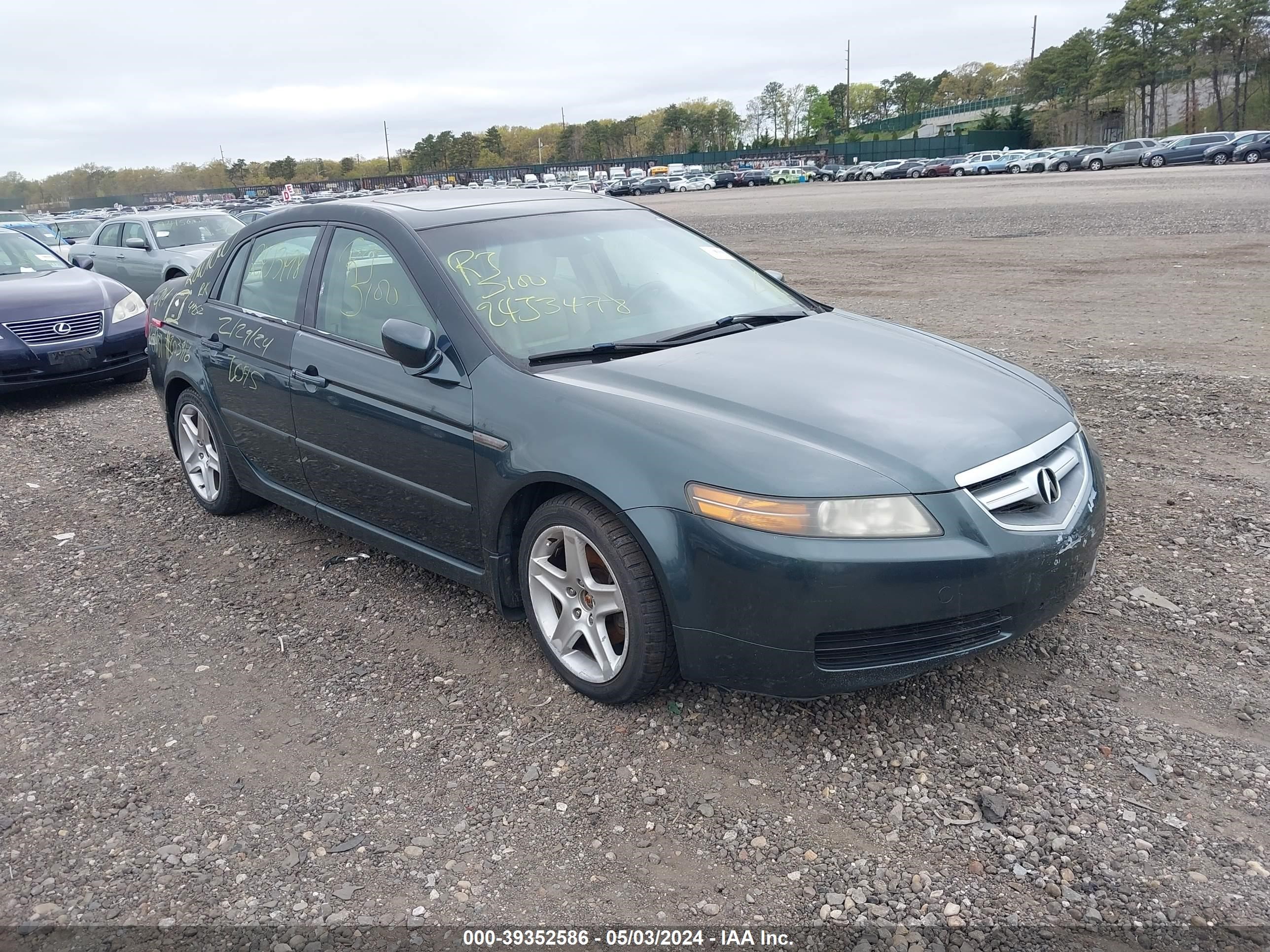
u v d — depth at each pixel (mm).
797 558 2648
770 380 3193
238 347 4496
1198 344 8117
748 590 2715
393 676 3484
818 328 3850
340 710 3287
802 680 2770
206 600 4180
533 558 3287
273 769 2977
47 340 7965
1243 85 78125
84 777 2969
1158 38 79250
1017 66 118875
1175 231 17266
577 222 4191
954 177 58000
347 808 2781
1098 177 41656
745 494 2715
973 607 2729
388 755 3020
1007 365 3711
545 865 2525
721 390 3107
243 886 2486
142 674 3584
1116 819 2592
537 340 3486
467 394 3361
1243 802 2631
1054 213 22875
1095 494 3148
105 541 4918
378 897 2438
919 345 3730
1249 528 4352
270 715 3277
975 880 2408
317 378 3963
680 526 2793
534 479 3111
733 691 3205
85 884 2516
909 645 2781
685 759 2920
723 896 2396
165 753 3080
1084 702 3113
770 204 37500
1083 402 6496
